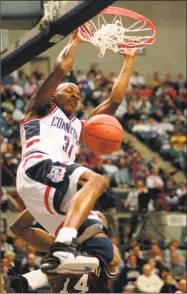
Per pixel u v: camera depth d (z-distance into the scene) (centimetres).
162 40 2388
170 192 1744
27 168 490
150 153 2055
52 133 510
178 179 2020
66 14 479
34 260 1227
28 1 409
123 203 1694
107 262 511
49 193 477
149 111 2136
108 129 507
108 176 1780
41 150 497
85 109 1989
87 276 517
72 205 449
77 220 443
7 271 1186
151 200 1711
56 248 432
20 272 1205
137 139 2064
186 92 2264
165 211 1662
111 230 1537
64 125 520
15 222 551
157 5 2366
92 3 454
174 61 2395
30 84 1962
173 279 1322
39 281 507
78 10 465
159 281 1274
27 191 487
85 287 519
